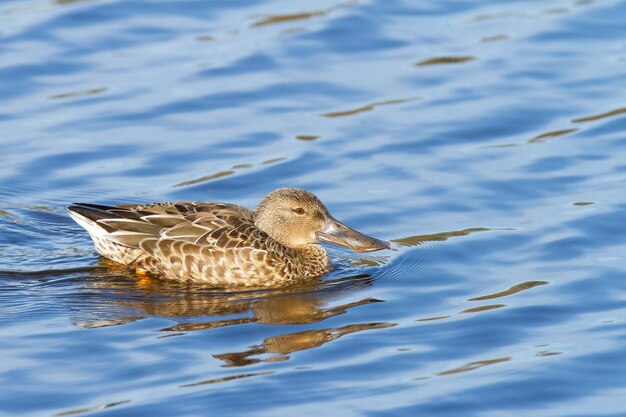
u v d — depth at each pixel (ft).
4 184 58.80
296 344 42.80
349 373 40.42
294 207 51.37
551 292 47.06
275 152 62.08
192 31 76.54
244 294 48.32
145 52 73.72
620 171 59.00
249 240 49.67
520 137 63.46
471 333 43.52
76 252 52.21
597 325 43.91
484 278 48.88
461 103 67.26
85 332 43.73
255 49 73.87
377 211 55.72
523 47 74.02
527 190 57.41
